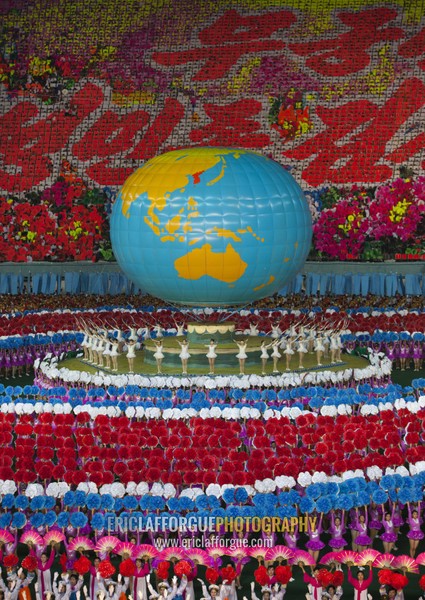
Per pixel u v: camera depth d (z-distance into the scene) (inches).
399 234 3449.8
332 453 1460.4
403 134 3604.8
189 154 2034.9
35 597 1234.6
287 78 3759.8
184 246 1948.8
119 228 2037.4
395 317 2568.9
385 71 3708.2
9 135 3759.8
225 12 3900.1
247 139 3700.8
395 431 1576.0
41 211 3619.6
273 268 2012.8
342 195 3523.6
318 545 1330.0
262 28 3858.3
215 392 1833.2
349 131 3639.3
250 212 1952.5
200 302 2058.3
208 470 1440.7
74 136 3750.0
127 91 3814.0
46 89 3828.7
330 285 3218.5
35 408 1752.0
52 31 3912.4
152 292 2091.5
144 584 1191.6
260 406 1740.9
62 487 1387.8
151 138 3735.2
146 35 3895.2
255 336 2281.0
